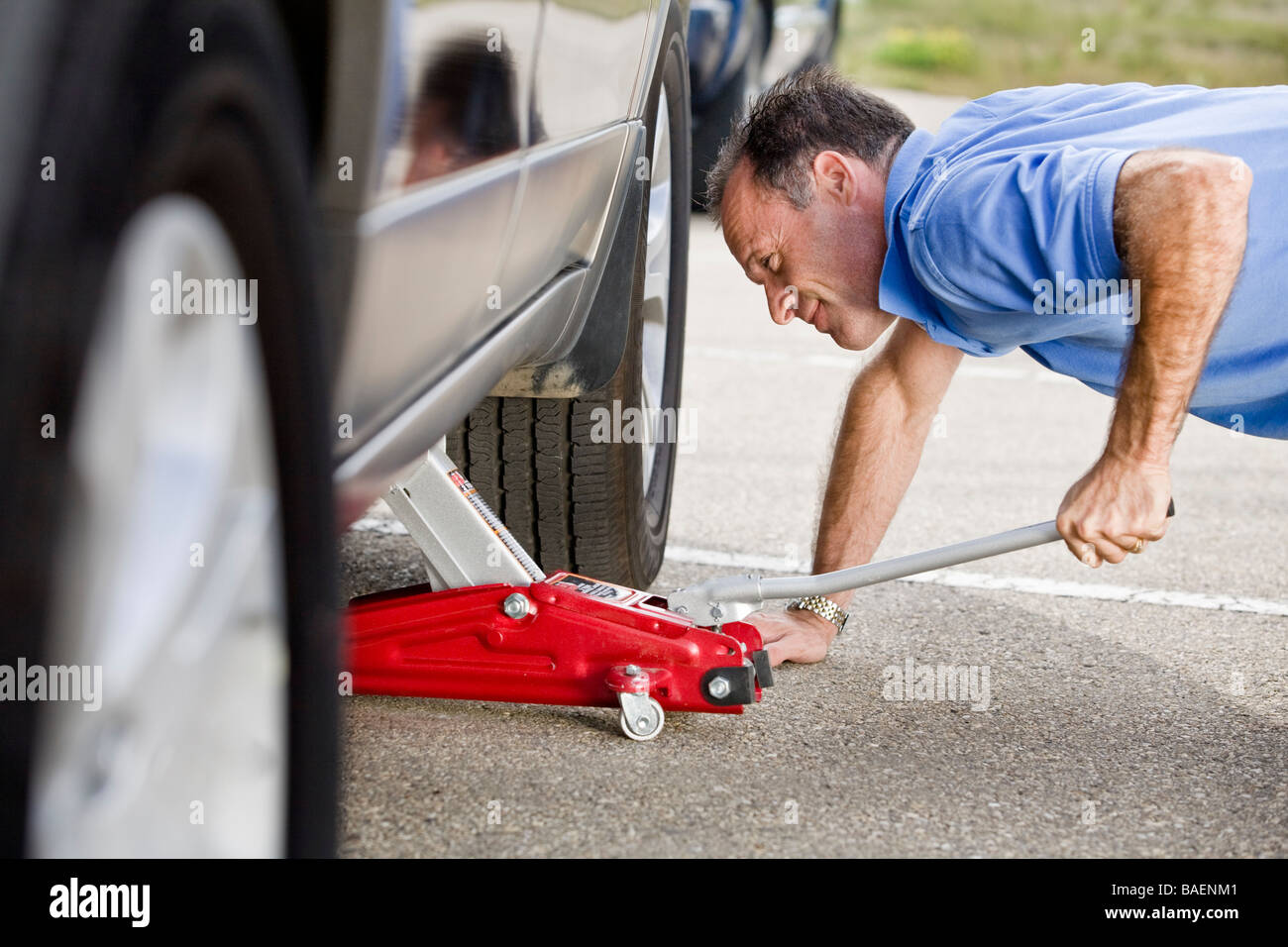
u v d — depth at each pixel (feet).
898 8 56.34
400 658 6.85
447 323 4.89
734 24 23.27
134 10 2.71
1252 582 9.82
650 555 8.87
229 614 3.37
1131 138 6.04
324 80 3.78
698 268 23.45
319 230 3.80
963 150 6.19
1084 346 6.83
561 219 6.14
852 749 6.65
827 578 6.94
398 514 6.99
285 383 3.51
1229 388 6.67
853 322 6.94
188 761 3.41
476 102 4.69
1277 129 6.10
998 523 11.07
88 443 2.71
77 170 2.58
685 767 6.35
